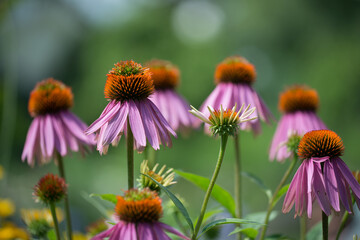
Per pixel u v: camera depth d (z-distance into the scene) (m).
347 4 5.77
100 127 0.82
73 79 5.77
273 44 6.04
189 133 1.08
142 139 0.80
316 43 5.77
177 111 1.07
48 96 0.96
